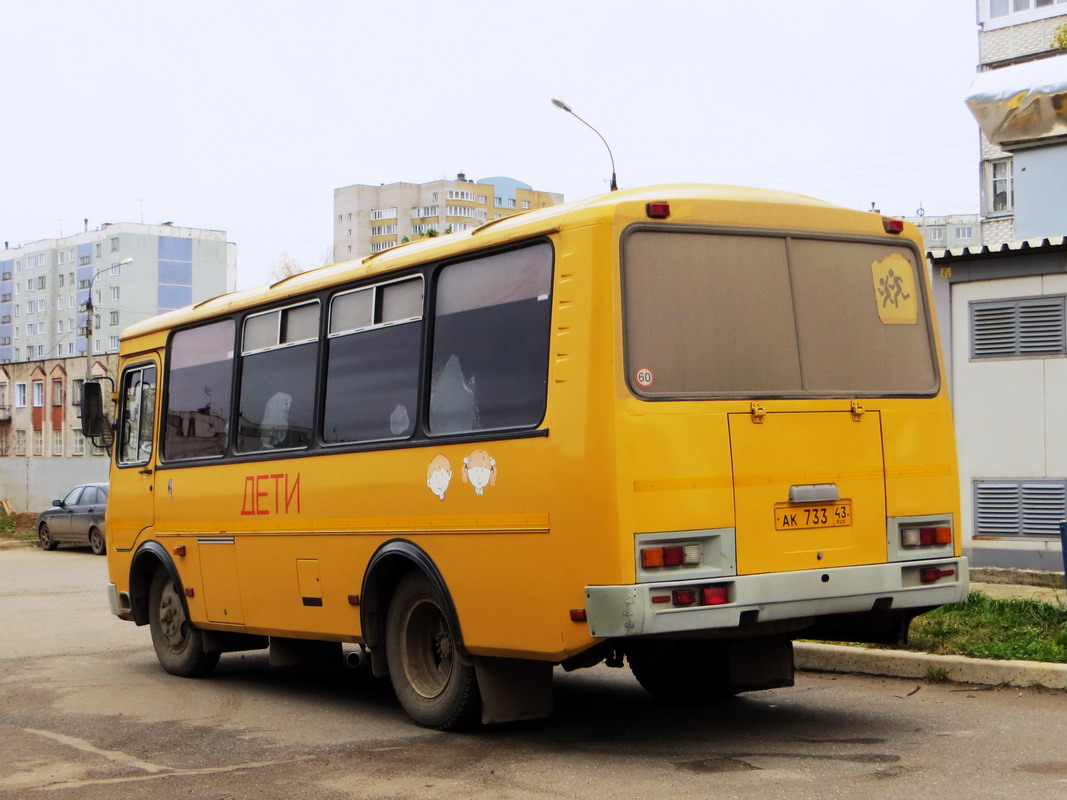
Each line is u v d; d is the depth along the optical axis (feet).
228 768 24.44
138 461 39.81
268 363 33.60
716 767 22.90
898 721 26.89
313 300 31.83
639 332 23.17
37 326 449.48
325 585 30.50
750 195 25.17
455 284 26.94
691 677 29.37
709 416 23.36
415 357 27.94
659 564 22.49
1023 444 44.52
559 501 23.29
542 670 26.86
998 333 45.14
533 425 24.21
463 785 22.27
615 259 23.18
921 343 26.81
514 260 25.36
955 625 34.53
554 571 23.43
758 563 23.50
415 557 27.07
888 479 25.40
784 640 27.35
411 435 27.68
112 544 40.96
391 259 29.09
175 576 37.27
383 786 22.44
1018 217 55.62
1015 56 115.44
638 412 22.72
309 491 31.04
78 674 38.47
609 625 22.25
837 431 24.86
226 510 34.73
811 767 22.63
